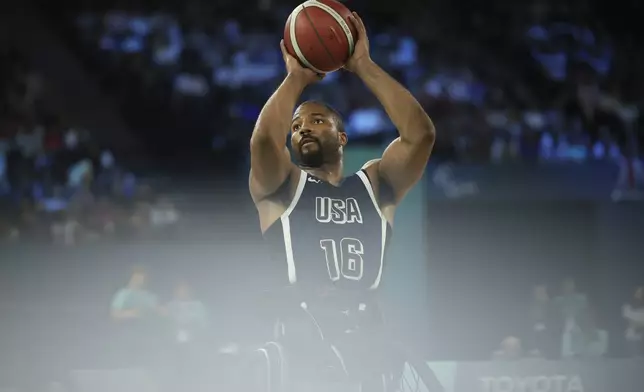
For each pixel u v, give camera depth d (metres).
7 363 10.35
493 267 13.16
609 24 19.27
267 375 4.13
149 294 10.27
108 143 16.50
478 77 18.02
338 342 4.16
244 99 17.23
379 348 4.21
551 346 11.16
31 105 16.45
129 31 18.44
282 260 4.23
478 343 12.53
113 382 7.71
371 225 4.32
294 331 4.15
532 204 13.30
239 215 14.05
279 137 4.18
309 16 4.25
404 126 4.32
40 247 11.99
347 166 9.95
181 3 19.02
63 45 17.86
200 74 17.62
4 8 17.81
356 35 4.32
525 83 17.86
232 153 16.03
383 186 4.45
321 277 4.20
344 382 4.14
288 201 4.29
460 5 19.41
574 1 19.48
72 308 11.47
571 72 17.56
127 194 14.28
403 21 19.25
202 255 12.46
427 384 4.28
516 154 14.94
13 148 14.97
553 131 15.80
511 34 18.81
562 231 13.35
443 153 15.29
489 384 6.38
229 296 12.38
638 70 18.28
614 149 15.42
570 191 13.47
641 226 13.37
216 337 11.73
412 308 10.36
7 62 17.22
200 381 7.74
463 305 12.89
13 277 11.88
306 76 4.33
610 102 16.50
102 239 12.75
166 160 15.66
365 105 16.58
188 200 14.43
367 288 4.25
